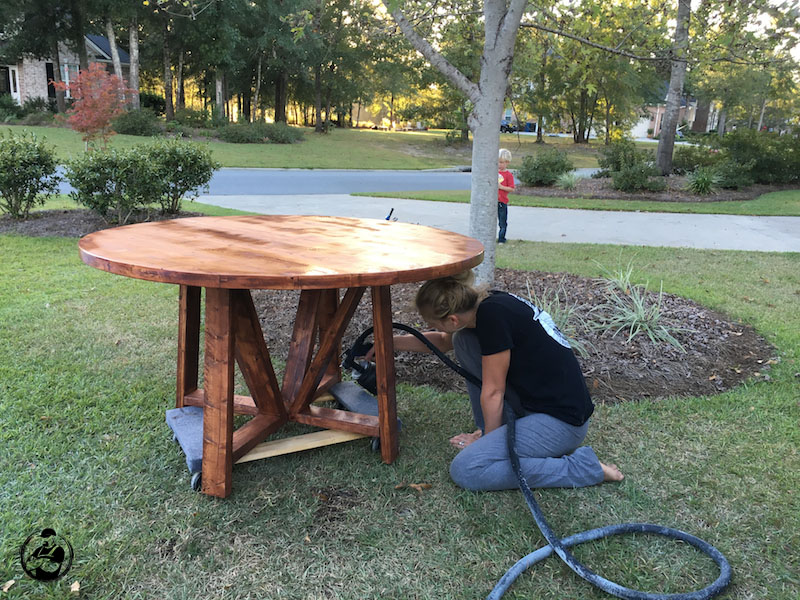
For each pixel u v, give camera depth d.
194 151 8.64
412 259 2.25
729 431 3.09
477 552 2.15
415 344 3.08
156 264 2.01
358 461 2.73
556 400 2.46
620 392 3.54
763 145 19.36
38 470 2.55
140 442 2.81
